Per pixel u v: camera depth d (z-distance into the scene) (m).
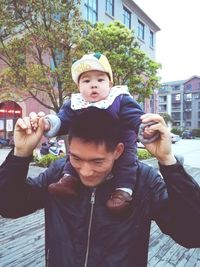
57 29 10.17
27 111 23.42
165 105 78.12
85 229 1.44
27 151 1.38
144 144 1.29
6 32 10.45
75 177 1.50
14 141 1.38
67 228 1.47
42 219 6.05
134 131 1.59
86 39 10.80
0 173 1.38
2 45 10.57
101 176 1.38
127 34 11.60
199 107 73.75
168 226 1.38
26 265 3.97
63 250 1.46
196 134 64.25
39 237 5.04
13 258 4.19
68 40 10.38
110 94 1.66
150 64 12.27
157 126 1.23
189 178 1.27
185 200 1.25
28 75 10.32
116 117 1.58
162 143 1.24
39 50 10.65
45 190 1.60
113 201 1.42
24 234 5.18
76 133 1.33
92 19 21.77
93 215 1.43
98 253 1.41
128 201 1.42
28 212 1.57
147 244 1.48
